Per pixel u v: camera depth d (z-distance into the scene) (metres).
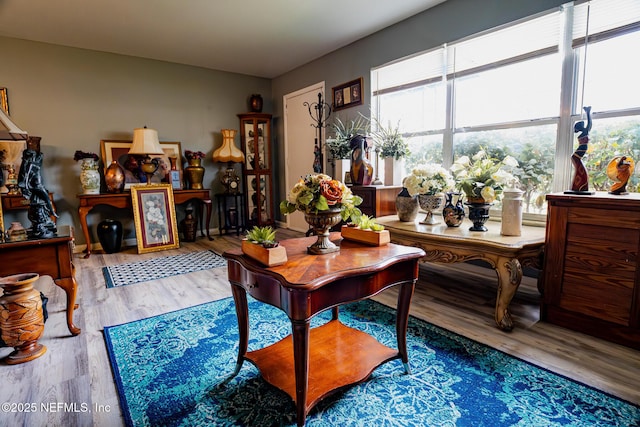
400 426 1.31
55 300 2.66
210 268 3.47
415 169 2.73
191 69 4.95
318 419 1.35
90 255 4.05
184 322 2.22
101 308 2.47
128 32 3.69
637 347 1.80
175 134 4.88
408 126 3.58
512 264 2.01
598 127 2.32
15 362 1.75
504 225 2.28
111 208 4.46
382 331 2.06
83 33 3.68
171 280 3.10
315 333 1.89
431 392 1.50
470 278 3.01
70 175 4.17
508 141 2.81
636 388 1.49
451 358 1.76
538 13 2.50
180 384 1.58
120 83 4.42
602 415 1.33
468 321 2.19
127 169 4.46
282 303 1.27
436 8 3.16
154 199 4.32
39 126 3.95
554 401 1.42
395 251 1.58
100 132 4.32
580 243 1.95
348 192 1.60
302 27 3.63
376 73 3.85
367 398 1.47
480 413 1.36
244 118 5.27
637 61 2.12
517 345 1.87
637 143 2.16
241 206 5.51
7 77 3.76
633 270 1.77
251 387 1.56
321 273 1.27
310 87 4.84
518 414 1.35
